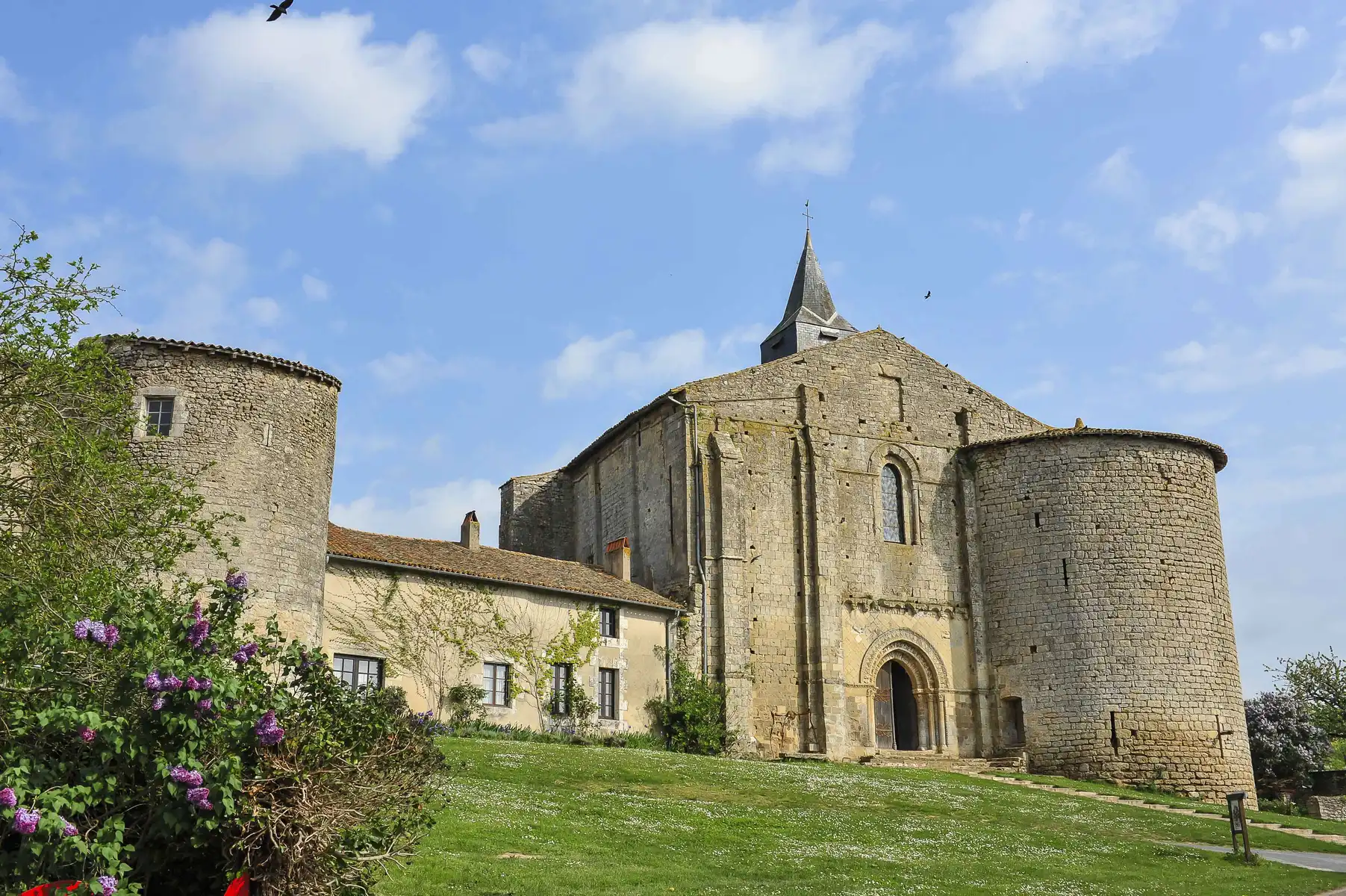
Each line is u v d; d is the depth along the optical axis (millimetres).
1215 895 18625
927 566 41500
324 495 30000
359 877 12648
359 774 12266
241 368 28531
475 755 27234
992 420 43906
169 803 11242
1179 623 38344
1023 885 19109
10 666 11719
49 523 17500
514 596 34312
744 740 36875
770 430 40500
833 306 55094
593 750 30688
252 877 11508
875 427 42062
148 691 11398
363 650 31016
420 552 34062
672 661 37156
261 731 11578
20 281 18391
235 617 13336
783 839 21969
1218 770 37500
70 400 19672
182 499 20547
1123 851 23797
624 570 39156
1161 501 39375
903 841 23016
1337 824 32438
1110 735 37406
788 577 39406
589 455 46062
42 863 10352
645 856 19266
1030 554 40062
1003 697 39812
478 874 16266
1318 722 53656
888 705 40344
